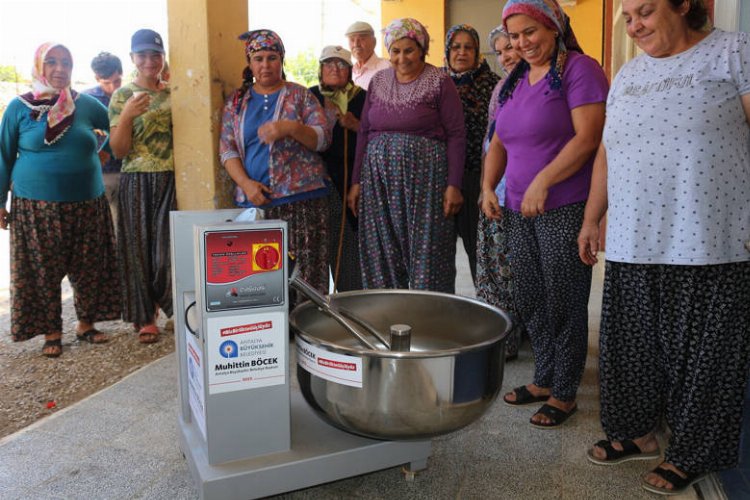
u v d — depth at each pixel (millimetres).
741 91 1622
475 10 9414
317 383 1660
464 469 2006
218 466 1665
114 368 3127
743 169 1666
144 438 2230
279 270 1632
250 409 1681
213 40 2928
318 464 1721
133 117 3191
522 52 2176
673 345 1809
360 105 3453
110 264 3521
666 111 1688
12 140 3160
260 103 2885
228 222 1642
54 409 2635
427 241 2777
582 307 2248
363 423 1608
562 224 2188
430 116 2758
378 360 1543
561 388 2318
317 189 2988
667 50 1705
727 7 2145
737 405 1771
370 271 2934
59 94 3209
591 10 8562
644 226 1768
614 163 1839
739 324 1722
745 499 1728
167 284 3432
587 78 2088
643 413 1966
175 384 2754
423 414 1572
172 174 3355
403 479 1942
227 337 1615
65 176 3227
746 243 1662
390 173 2775
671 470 1875
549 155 2209
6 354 3346
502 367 1705
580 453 2111
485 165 2580
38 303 3275
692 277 1716
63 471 2004
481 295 3084
